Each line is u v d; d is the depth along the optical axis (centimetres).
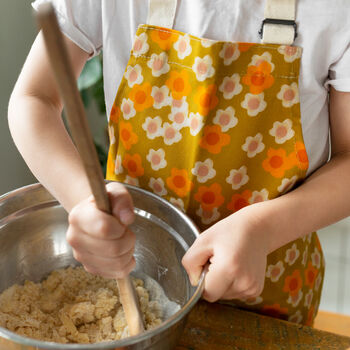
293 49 73
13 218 73
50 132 77
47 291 76
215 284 63
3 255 73
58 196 72
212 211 80
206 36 75
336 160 81
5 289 73
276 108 75
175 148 78
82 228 53
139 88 78
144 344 52
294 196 73
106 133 189
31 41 166
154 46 76
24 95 81
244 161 77
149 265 78
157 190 81
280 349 69
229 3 74
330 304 185
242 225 67
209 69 73
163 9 75
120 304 74
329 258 203
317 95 78
